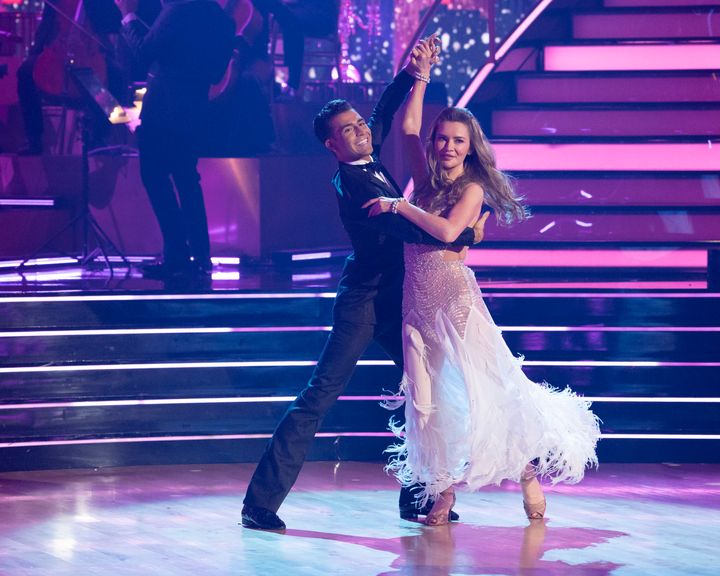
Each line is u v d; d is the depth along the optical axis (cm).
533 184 2409
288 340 1967
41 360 1919
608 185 2405
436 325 1462
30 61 2672
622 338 1941
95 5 2536
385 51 3959
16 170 2736
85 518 1565
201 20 2236
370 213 1443
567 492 1694
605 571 1323
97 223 2488
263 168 2605
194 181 2317
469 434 1438
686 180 2392
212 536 1477
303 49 2855
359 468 1850
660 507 1612
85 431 1873
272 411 1912
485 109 2498
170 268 2297
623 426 1884
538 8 2689
